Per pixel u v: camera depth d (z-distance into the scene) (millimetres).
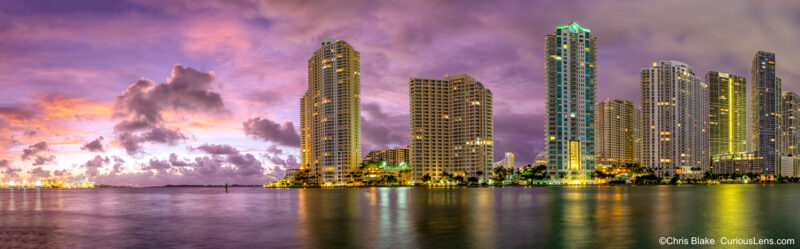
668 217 86188
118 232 74562
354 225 78375
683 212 96188
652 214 92312
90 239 67375
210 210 119750
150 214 108312
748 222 77625
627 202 131500
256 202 161250
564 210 104062
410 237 64188
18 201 188125
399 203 137875
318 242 61219
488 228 72812
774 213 93000
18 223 89750
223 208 127438
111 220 94125
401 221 83688
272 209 119625
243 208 125875
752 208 105938
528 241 59906
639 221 79938
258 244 60594
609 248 54531
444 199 159875
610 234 65000
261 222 85625
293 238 64812
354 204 135250
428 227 74562
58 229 79562
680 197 159875
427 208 115000
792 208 105188
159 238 67250
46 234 73312
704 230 68125
